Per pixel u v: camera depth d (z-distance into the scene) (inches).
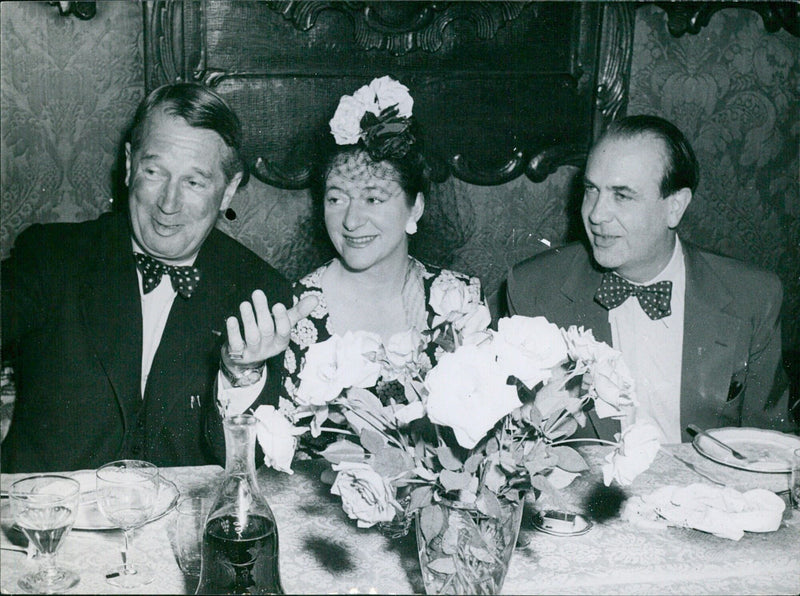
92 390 80.1
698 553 52.7
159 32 104.1
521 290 89.5
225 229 106.6
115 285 81.7
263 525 46.4
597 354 43.8
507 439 44.3
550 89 114.8
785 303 125.3
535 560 51.4
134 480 50.3
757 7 118.3
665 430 87.9
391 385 61.8
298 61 107.6
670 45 117.6
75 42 103.2
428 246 112.9
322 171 81.7
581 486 61.2
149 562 49.8
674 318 88.4
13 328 81.0
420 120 111.9
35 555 50.0
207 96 81.8
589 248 89.6
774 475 63.6
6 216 105.0
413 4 109.4
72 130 105.0
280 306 54.7
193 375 79.4
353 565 50.4
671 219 85.3
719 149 121.3
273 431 45.0
